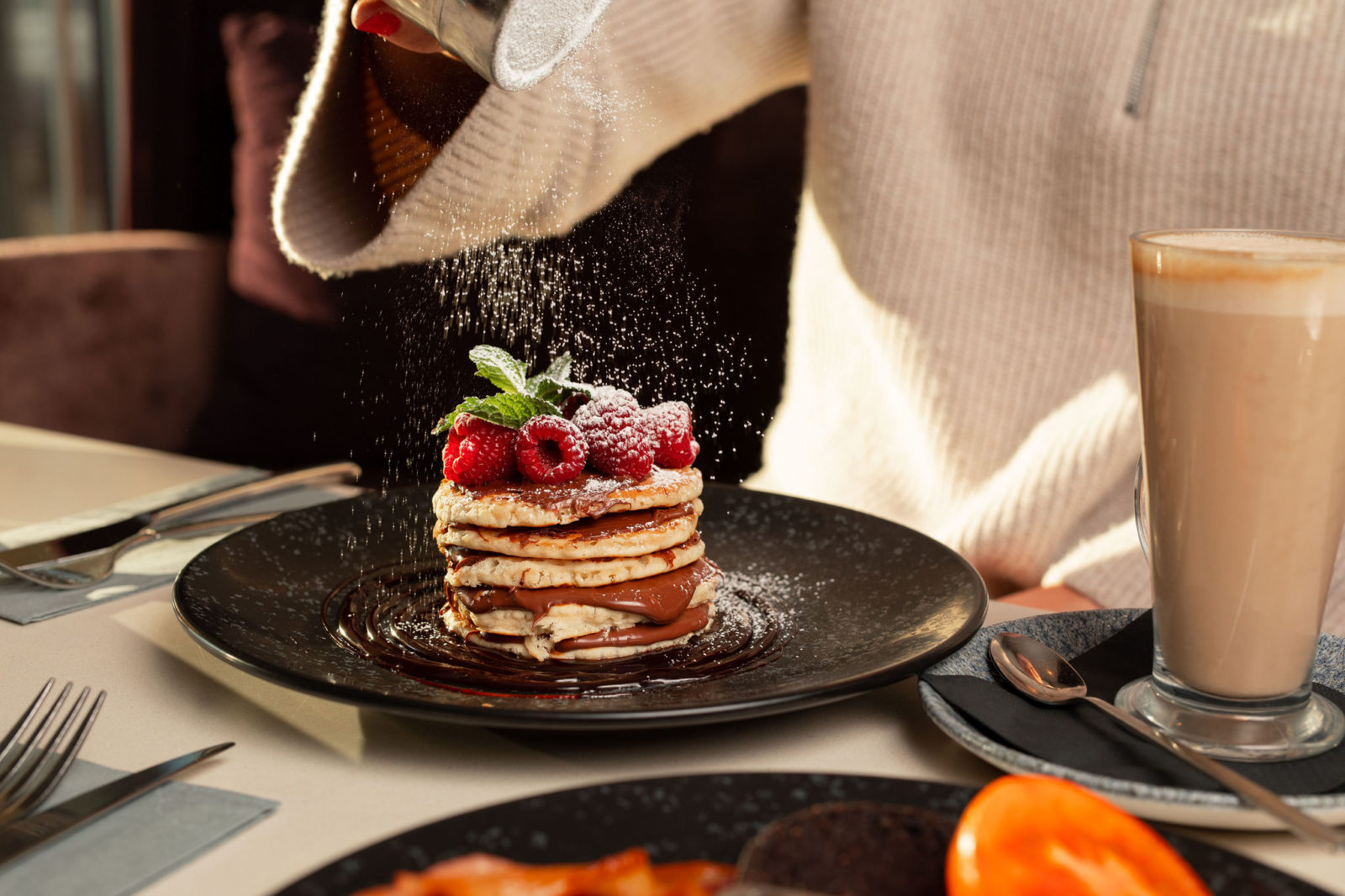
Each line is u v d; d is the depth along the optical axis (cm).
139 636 84
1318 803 70
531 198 116
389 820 71
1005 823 64
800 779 69
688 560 88
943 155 127
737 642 85
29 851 68
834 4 126
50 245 217
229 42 251
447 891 64
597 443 90
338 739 76
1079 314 123
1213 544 74
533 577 85
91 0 279
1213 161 118
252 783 73
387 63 103
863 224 127
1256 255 72
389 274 159
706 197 202
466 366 114
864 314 130
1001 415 124
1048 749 73
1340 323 72
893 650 80
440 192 110
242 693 79
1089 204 122
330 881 64
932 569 88
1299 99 117
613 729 73
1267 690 75
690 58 127
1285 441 73
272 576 88
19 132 285
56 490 107
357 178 107
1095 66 121
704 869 65
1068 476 118
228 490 101
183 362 229
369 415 162
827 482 137
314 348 231
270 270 235
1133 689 78
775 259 202
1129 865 64
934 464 127
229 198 265
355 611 87
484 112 110
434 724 77
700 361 118
